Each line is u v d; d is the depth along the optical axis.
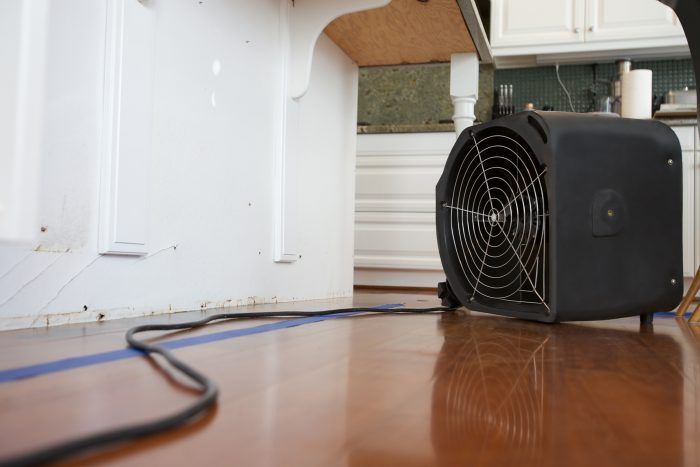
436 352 0.81
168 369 0.59
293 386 0.54
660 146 1.25
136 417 0.41
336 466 0.32
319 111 1.92
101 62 0.98
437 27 1.93
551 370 0.68
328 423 0.41
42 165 0.88
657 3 3.40
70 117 0.92
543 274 1.24
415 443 0.37
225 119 1.36
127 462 0.30
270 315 1.24
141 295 1.10
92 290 0.99
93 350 0.70
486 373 0.65
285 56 1.61
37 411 0.42
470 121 2.25
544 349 0.88
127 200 1.02
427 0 1.69
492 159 1.43
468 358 0.76
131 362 0.63
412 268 3.29
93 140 0.97
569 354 0.83
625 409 0.48
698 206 3.17
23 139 0.47
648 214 1.23
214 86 1.31
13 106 0.47
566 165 1.17
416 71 3.87
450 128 3.21
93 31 0.96
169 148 1.16
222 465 0.31
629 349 0.90
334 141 2.05
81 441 0.30
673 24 3.39
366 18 1.84
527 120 1.24
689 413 0.47
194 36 1.23
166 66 1.14
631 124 1.24
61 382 0.52
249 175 1.48
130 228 1.03
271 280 1.62
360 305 1.74
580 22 3.49
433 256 3.27
